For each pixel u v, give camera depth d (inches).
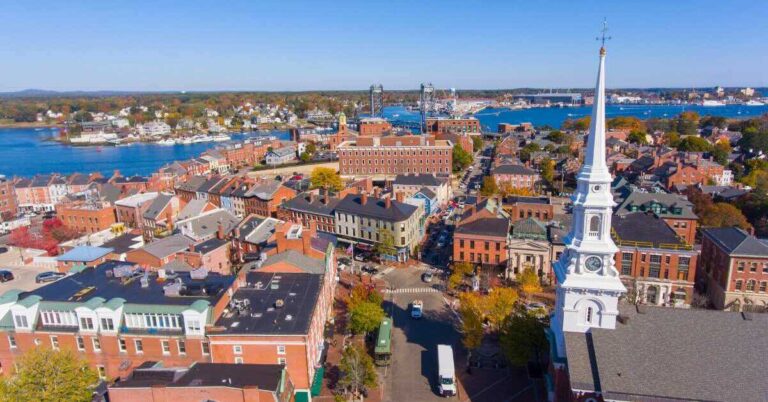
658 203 4271.7
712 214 4571.9
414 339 2950.3
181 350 2315.5
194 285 2573.8
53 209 7313.0
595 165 1881.2
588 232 1927.9
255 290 2682.1
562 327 1994.3
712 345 1784.0
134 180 7209.6
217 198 6235.2
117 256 3932.1
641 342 1833.2
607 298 1893.5
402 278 3956.7
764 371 1699.1
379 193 5649.6
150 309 2317.9
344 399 2300.7
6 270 4232.3
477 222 4045.3
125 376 2160.4
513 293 2883.9
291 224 3924.7
